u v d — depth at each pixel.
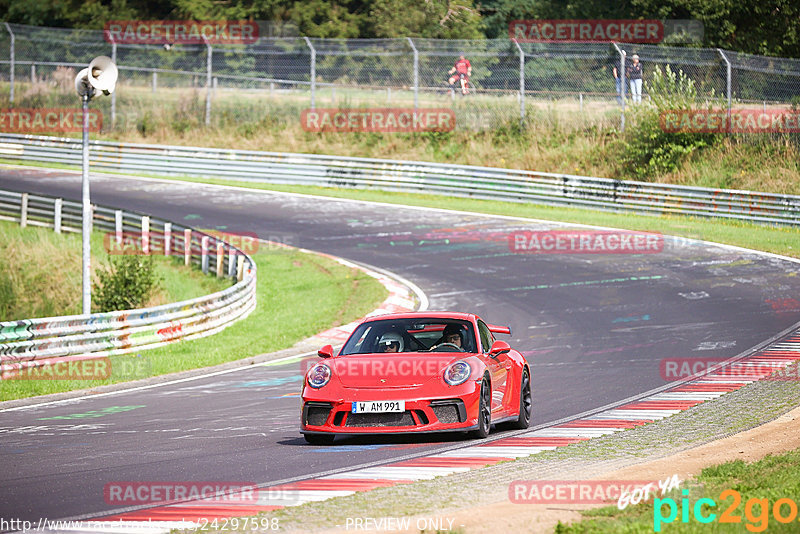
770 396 46.28
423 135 167.25
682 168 141.75
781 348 62.16
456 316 40.19
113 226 121.69
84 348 70.00
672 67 163.62
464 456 32.91
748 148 140.88
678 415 42.19
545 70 179.75
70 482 30.30
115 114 186.25
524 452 33.62
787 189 130.75
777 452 32.12
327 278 101.00
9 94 193.00
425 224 125.12
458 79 169.62
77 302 103.19
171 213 132.62
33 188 147.12
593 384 52.81
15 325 65.44
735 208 120.81
